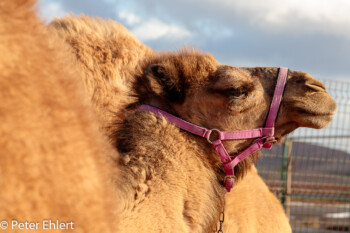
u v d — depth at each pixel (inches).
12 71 69.1
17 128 66.9
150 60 186.2
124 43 225.5
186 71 173.2
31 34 74.6
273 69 182.7
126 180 146.2
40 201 67.9
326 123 182.2
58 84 77.1
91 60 213.0
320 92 181.9
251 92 173.5
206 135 167.5
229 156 171.6
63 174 71.5
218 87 171.2
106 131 161.9
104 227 78.0
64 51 95.1
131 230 138.6
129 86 185.6
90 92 205.3
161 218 147.0
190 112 172.6
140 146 156.8
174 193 152.6
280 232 248.7
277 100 177.0
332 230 511.5
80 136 76.9
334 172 506.0
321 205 514.0
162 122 164.1
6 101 66.9
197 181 161.5
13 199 65.3
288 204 457.4
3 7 71.4
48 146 70.2
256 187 240.7
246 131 175.0
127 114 170.1
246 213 230.4
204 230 160.9
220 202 173.3
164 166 154.6
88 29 221.0
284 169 458.6
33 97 70.5
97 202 77.2
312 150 480.7
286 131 185.2
